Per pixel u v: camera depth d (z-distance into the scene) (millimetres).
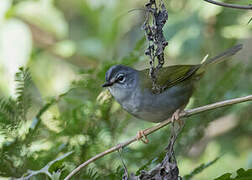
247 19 11766
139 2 15320
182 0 13164
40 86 15148
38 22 14500
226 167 11594
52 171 7457
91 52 14992
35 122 8789
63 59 16094
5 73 12375
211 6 12078
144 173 6723
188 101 10109
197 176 11070
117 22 15156
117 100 9961
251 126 12047
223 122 12523
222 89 10148
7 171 8156
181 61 13164
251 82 11281
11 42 12656
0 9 12984
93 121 9508
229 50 9414
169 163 6758
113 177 8258
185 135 9469
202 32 12250
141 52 10398
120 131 9672
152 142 9570
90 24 16031
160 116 9859
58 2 17375
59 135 9188
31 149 8789
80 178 8234
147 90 9516
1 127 8391
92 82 10117
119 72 9820
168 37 12625
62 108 10477
